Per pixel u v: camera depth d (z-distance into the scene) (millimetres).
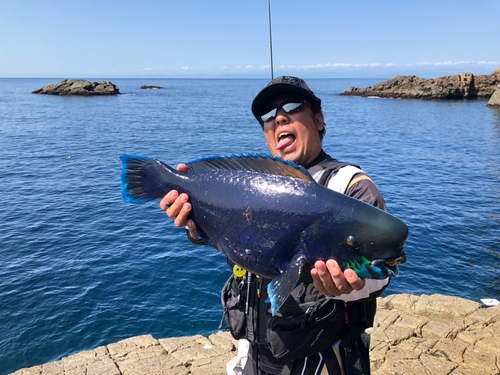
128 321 8562
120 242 12461
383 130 40156
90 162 23891
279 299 1865
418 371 4637
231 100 94125
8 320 8516
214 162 2309
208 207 2221
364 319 2250
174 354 5637
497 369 4602
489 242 12211
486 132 38000
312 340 2115
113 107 67562
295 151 2381
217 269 10750
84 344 7906
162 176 2412
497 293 9438
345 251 1888
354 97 93625
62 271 10562
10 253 11562
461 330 5430
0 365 7336
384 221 1828
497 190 18156
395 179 20250
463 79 76875
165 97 101375
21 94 99062
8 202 16125
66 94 94250
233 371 3076
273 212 2020
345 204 1912
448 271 10461
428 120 48312
